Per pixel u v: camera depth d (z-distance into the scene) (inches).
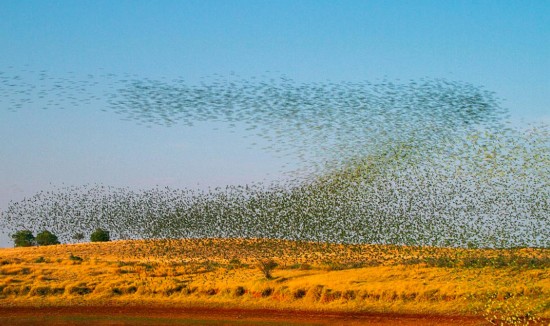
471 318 1509.6
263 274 2242.9
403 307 1643.7
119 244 3754.9
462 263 2074.3
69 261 3046.3
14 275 2495.1
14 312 1814.7
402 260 2363.4
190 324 1590.8
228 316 1681.8
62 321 1669.5
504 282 1733.5
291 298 1817.2
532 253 2201.0
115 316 1728.6
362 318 1579.7
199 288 1991.9
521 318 1450.5
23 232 4800.7
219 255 2947.8
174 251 3186.5
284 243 2974.9
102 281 2225.6
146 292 2015.3
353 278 1952.5
